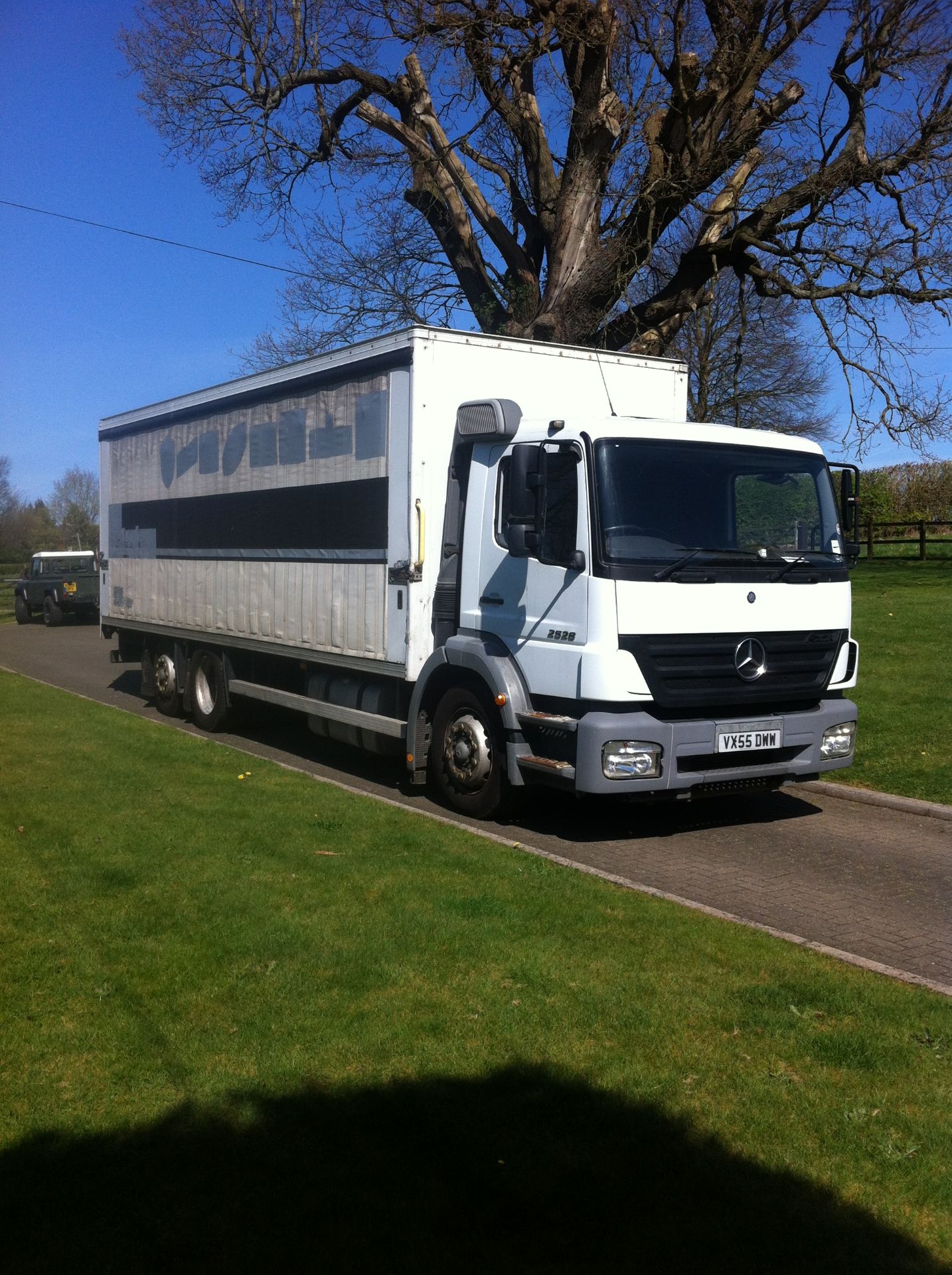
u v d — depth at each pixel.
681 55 16.36
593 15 16.14
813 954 5.24
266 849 6.86
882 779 9.52
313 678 10.38
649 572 7.13
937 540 27.31
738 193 17.28
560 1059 4.04
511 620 7.89
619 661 7.08
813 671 7.88
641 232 17.48
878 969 5.07
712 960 5.05
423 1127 3.57
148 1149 3.46
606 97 16.78
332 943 5.18
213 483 11.96
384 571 8.85
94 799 8.20
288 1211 3.14
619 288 16.81
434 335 8.41
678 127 17.11
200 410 12.23
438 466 8.50
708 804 9.16
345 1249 2.98
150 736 11.23
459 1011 4.44
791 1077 3.92
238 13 17.81
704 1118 3.65
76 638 25.92
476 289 19.50
